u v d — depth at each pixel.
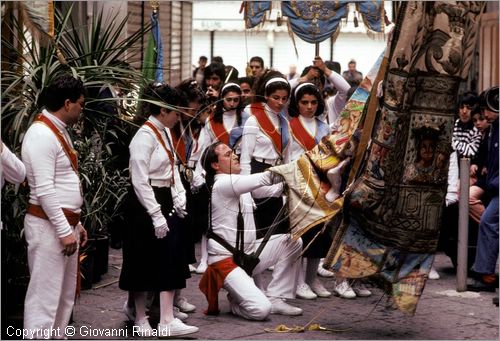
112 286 9.05
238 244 7.75
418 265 7.27
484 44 17.30
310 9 10.85
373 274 7.26
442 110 7.19
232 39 28.52
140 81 7.99
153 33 10.45
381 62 7.23
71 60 7.76
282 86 8.38
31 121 7.05
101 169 8.47
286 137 8.46
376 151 7.15
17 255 7.38
